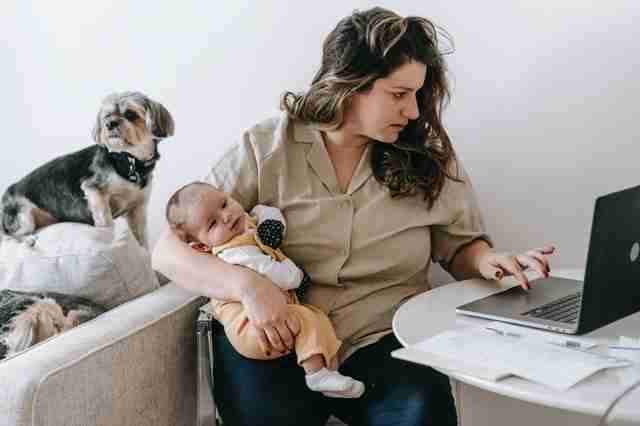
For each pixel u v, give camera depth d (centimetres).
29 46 231
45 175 213
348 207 174
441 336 136
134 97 208
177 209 168
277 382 160
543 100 201
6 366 143
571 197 203
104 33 226
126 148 206
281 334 155
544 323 139
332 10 210
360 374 162
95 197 209
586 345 131
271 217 171
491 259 171
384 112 165
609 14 193
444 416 150
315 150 175
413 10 205
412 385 153
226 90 221
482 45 203
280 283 163
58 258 183
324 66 171
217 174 179
